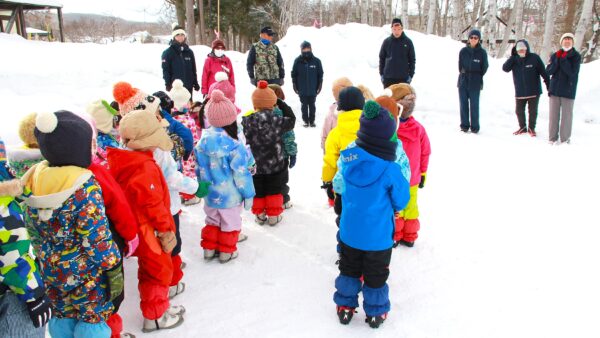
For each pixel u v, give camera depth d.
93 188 2.24
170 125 3.99
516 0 18.70
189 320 3.24
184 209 5.27
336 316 3.30
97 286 2.41
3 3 19.67
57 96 9.17
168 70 8.49
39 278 2.02
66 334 2.52
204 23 30.31
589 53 20.31
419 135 4.02
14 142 6.47
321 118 10.13
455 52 12.25
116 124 3.57
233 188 3.89
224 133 3.79
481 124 9.46
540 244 4.30
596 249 4.18
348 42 13.20
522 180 6.06
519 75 8.43
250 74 9.48
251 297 3.53
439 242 4.37
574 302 3.41
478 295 3.52
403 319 3.25
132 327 3.16
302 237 4.51
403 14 17.81
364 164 2.88
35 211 2.22
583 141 8.10
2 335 1.96
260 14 34.00
